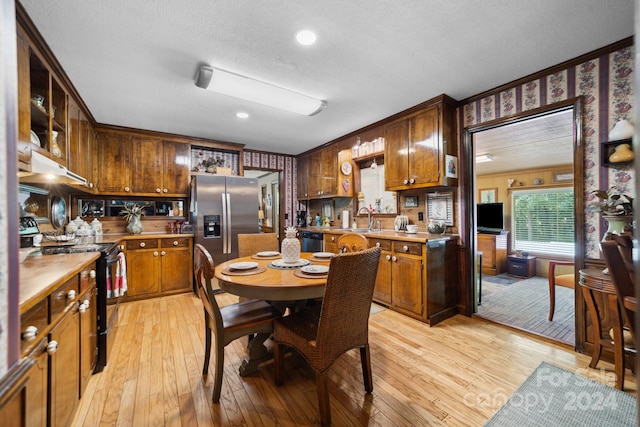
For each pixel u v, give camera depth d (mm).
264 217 7492
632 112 1890
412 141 3055
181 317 2846
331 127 3734
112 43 1870
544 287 4203
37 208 2559
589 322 2062
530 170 5574
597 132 2023
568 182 5098
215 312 1542
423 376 1793
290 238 2115
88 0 1490
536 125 3178
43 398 1029
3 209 556
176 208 4203
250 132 3939
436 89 2619
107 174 3523
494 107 2625
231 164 4695
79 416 1432
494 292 3898
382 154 3602
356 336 1536
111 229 3766
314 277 1653
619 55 1929
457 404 1530
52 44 1861
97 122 3393
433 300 2674
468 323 2672
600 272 1835
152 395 1612
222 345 1570
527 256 5184
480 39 1867
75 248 2047
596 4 1556
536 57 2086
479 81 2457
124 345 2225
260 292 1554
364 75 2342
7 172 567
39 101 1924
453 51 2004
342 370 1873
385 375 1804
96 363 1848
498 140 3717
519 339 2326
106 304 1918
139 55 2016
